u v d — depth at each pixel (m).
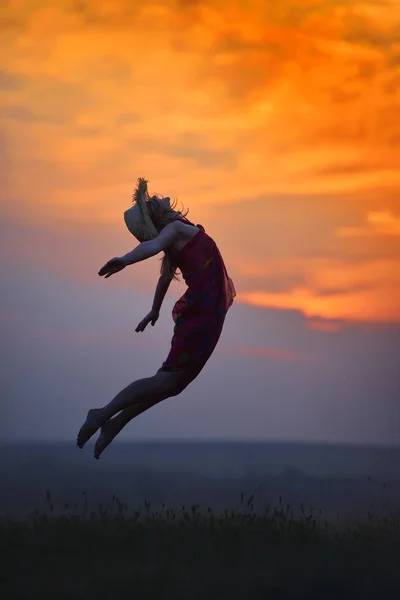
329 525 11.38
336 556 8.80
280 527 10.45
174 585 7.70
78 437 10.50
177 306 10.87
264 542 9.51
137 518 10.73
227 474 150.75
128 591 7.52
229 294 11.09
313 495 78.06
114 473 138.50
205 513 11.51
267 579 7.90
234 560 8.61
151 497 77.38
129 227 11.05
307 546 9.35
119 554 8.85
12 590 7.52
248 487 101.31
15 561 8.53
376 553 9.06
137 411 10.91
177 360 10.73
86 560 8.59
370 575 8.08
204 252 10.87
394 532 10.66
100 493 78.75
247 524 10.66
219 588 7.61
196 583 7.77
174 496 81.69
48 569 8.23
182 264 10.89
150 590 7.53
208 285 10.79
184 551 8.97
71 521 10.78
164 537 9.69
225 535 9.80
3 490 73.06
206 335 10.73
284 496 79.25
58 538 9.62
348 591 7.64
